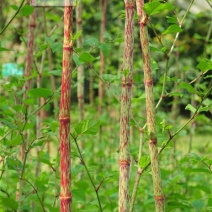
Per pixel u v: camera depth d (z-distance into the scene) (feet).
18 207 13.82
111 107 31.35
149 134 11.00
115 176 14.49
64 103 9.91
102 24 29.32
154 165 11.02
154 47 13.00
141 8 11.09
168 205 15.94
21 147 17.42
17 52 25.00
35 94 12.77
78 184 16.35
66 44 9.91
